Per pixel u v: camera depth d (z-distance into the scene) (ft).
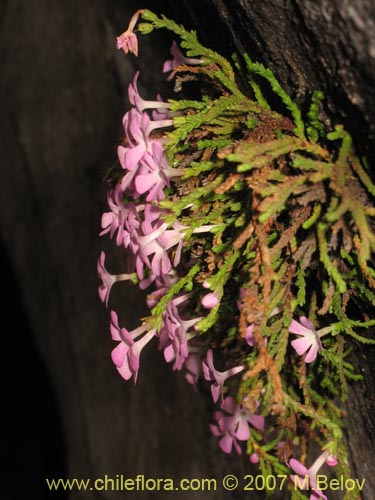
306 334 0.90
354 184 0.89
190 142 0.97
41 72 1.56
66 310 1.77
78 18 1.42
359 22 0.83
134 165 0.90
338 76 0.87
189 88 1.11
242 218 0.90
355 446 1.07
